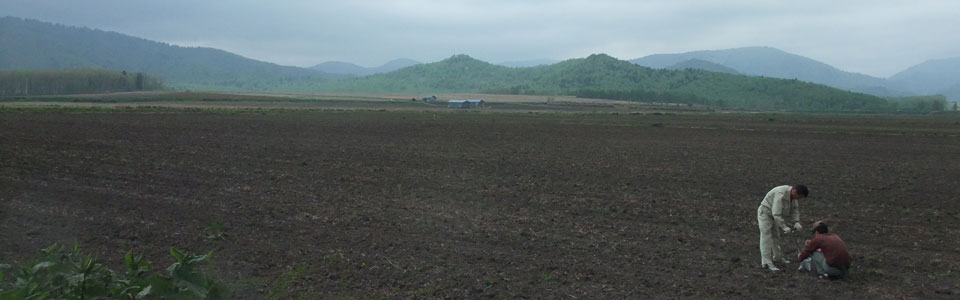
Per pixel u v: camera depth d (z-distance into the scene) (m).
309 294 8.56
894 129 55.72
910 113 169.62
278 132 39.75
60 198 15.08
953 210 15.57
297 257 10.38
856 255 11.20
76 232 11.69
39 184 17.06
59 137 31.55
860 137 43.72
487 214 14.27
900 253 11.37
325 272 9.59
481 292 8.84
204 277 6.20
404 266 10.00
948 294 9.06
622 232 12.63
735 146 35.09
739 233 12.80
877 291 9.20
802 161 27.36
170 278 5.99
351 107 112.56
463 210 14.71
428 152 28.72
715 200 16.61
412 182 19.05
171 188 16.92
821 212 15.23
